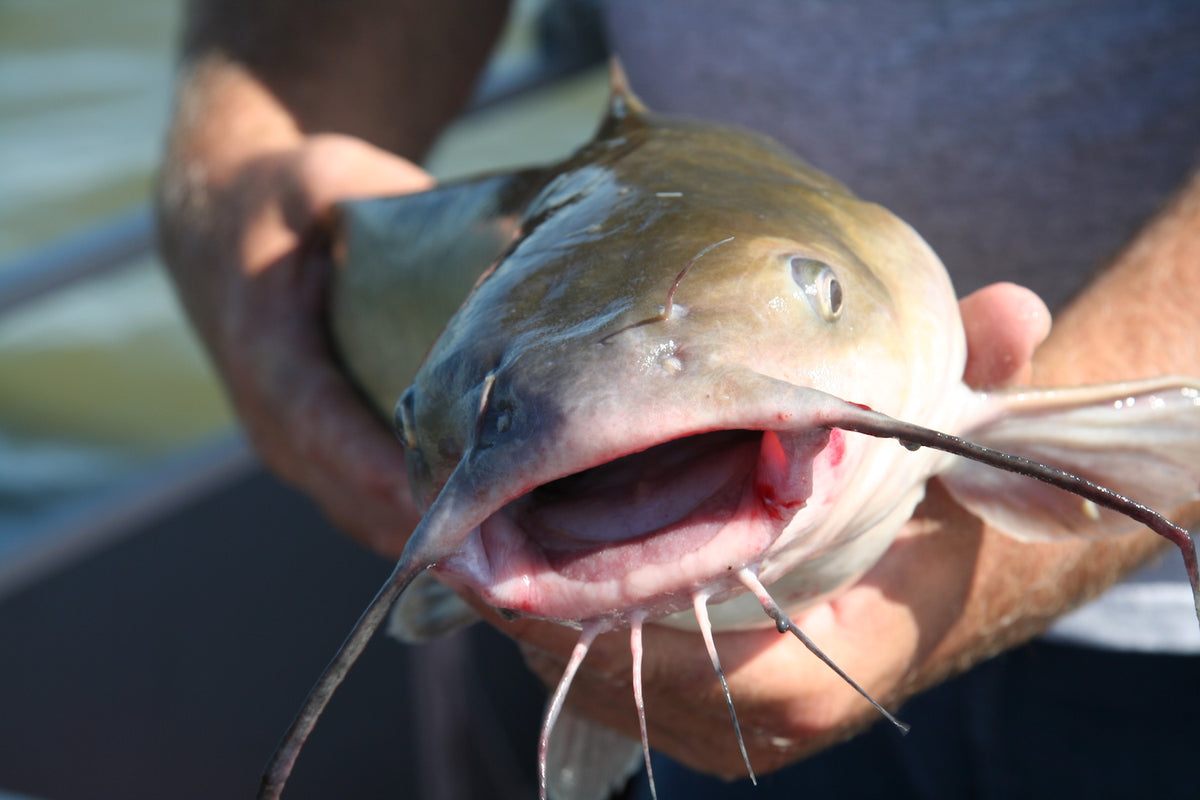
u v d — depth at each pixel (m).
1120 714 0.75
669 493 0.49
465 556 0.49
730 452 0.50
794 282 0.52
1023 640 0.66
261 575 1.14
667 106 0.87
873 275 0.56
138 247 1.06
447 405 0.51
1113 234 0.75
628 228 0.54
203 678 1.13
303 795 1.14
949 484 0.62
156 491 1.10
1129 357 0.62
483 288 0.54
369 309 0.73
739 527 0.48
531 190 0.64
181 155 0.86
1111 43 0.73
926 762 0.80
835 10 0.78
